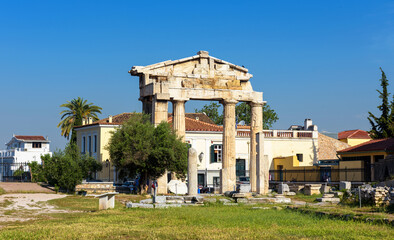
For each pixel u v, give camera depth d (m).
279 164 68.62
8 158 101.94
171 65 49.38
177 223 24.31
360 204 30.62
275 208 31.98
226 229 21.89
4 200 39.88
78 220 26.23
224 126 50.31
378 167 47.16
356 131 86.50
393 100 68.12
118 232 21.28
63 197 44.53
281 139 70.62
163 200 35.38
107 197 33.28
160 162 46.19
